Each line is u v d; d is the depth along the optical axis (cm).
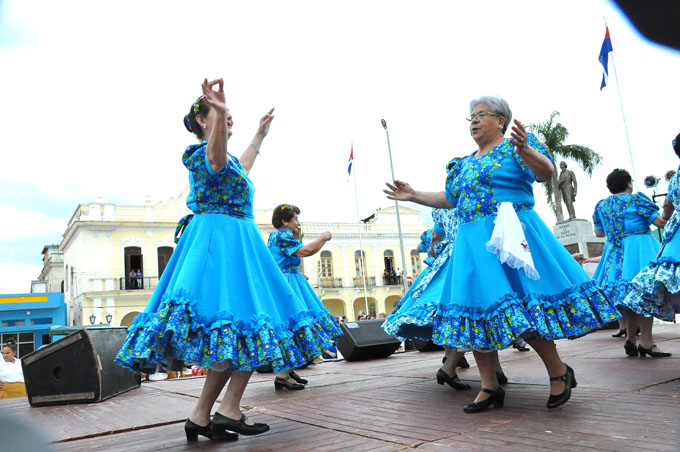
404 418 243
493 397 249
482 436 197
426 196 305
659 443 169
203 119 247
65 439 237
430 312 288
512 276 252
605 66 1702
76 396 365
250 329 212
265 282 230
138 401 358
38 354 369
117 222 3022
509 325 236
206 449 205
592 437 183
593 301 246
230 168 231
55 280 4078
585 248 1080
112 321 2947
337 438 211
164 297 208
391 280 3612
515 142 238
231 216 234
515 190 264
